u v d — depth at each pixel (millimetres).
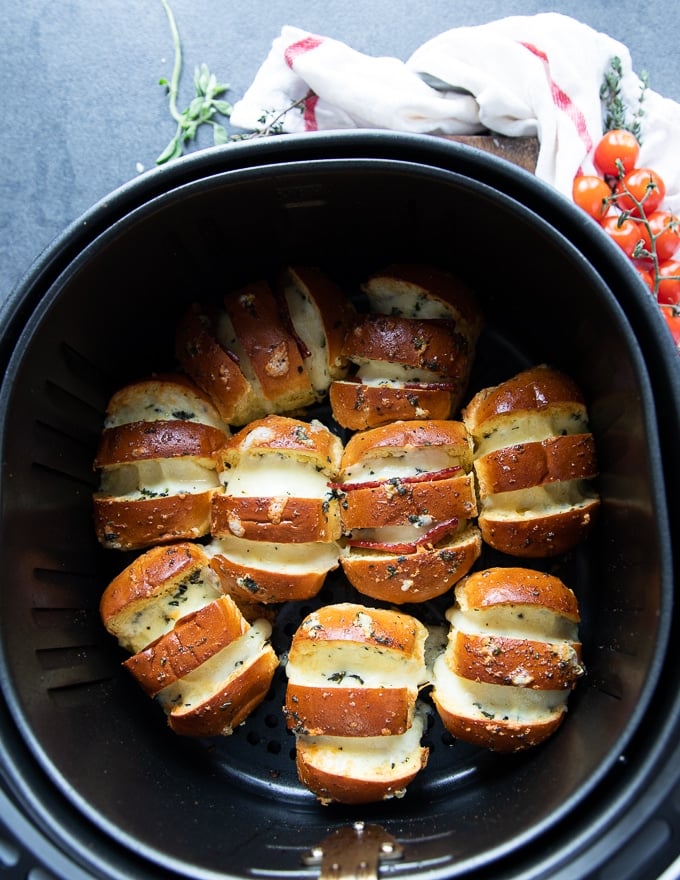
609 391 346
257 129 440
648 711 294
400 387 379
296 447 366
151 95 467
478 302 407
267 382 384
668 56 456
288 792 383
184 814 342
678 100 454
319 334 392
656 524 290
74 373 371
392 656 347
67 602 367
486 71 419
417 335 378
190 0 468
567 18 416
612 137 415
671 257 425
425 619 388
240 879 282
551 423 374
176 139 460
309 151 323
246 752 391
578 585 392
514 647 343
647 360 308
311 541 357
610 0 459
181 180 325
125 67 469
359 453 368
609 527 365
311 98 432
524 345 421
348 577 371
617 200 419
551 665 343
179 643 353
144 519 374
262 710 394
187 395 389
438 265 406
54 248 321
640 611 315
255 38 467
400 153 323
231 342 397
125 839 288
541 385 370
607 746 292
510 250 361
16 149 466
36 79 469
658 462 286
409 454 365
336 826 355
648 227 385
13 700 303
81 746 331
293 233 383
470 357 401
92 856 282
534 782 336
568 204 311
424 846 310
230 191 336
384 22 466
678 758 275
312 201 354
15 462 328
